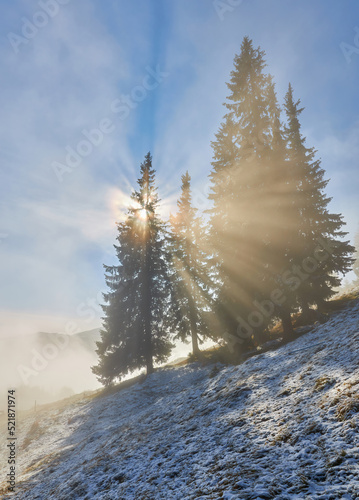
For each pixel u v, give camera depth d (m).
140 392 19.41
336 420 5.44
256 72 18.28
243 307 15.99
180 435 8.47
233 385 10.71
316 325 15.97
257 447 5.78
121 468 7.74
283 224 16.03
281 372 9.86
